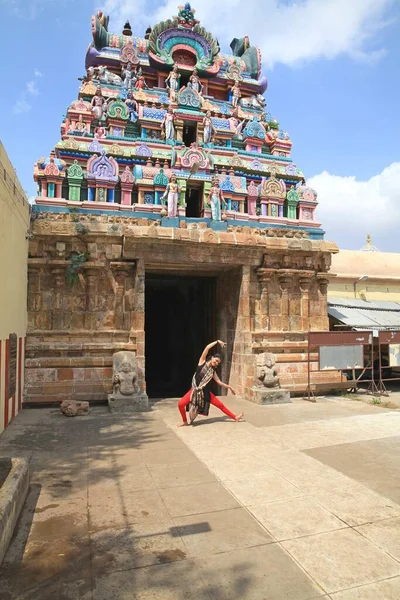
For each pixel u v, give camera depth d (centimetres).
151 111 1762
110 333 1165
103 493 528
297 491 535
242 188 1623
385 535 423
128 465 633
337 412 1029
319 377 1321
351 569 363
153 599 325
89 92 1827
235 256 1246
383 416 980
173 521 454
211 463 643
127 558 381
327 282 1396
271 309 1334
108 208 1398
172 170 1555
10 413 911
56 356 1125
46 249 1155
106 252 1179
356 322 1493
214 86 2114
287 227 1555
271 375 1172
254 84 2155
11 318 916
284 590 336
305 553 389
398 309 1703
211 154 1719
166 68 1988
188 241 1164
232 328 1353
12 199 905
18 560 377
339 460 655
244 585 342
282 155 1955
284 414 1005
